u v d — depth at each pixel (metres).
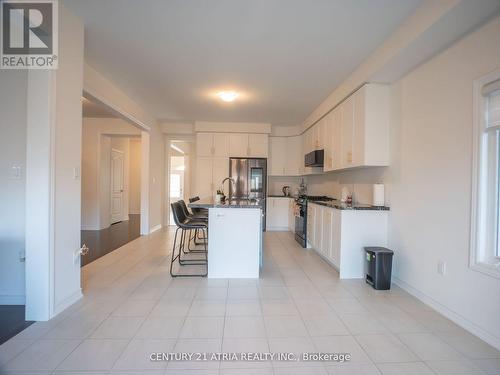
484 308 2.04
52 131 2.20
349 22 2.45
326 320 2.31
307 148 5.98
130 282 3.12
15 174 2.49
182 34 2.68
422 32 2.18
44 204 2.18
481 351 1.90
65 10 2.30
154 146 6.13
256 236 3.33
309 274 3.48
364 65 3.20
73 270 2.53
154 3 2.23
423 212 2.71
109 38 2.77
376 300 2.72
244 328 2.16
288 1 2.17
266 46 2.89
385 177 3.38
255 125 6.41
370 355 1.84
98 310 2.42
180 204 3.97
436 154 2.53
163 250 4.58
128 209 8.68
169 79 3.79
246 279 3.28
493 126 2.00
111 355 1.80
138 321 2.25
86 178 6.36
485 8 1.87
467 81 2.19
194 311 2.44
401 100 3.07
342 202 4.03
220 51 3.01
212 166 6.38
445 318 2.36
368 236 3.33
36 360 1.75
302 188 6.97
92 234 5.89
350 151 3.69
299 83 3.90
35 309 2.21
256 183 6.43
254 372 1.67
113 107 4.05
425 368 1.72
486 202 2.09
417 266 2.79
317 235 4.32
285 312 2.44
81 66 2.54
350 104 3.69
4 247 2.51
